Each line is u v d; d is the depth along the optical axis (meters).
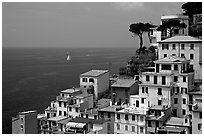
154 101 96.00
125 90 105.31
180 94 94.50
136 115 89.94
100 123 90.31
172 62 97.25
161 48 111.19
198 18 135.12
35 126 102.25
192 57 105.38
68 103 107.19
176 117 92.69
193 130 83.56
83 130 91.31
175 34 129.38
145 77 98.88
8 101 170.25
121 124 92.25
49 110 111.06
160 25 133.62
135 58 130.00
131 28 140.50
